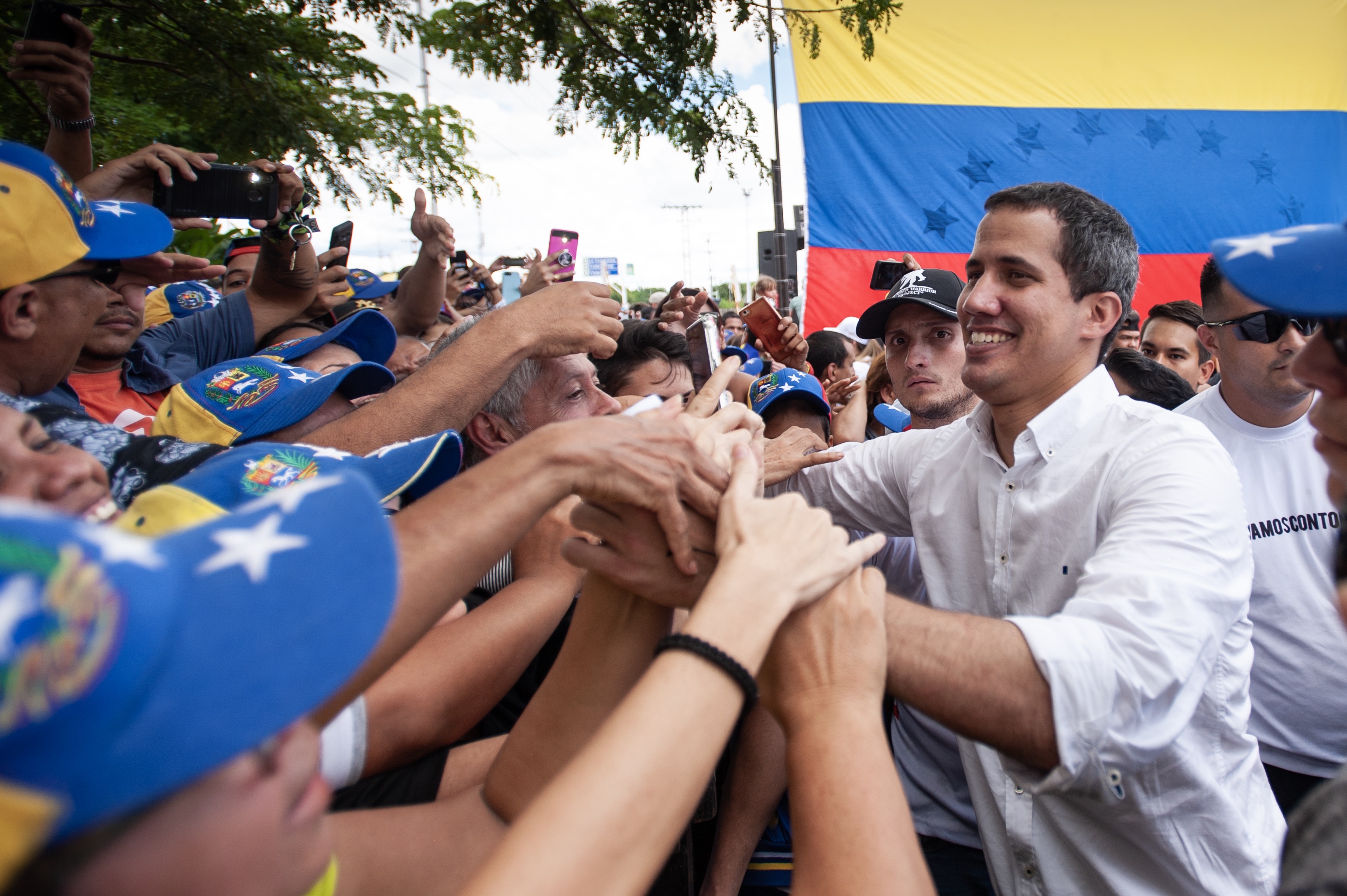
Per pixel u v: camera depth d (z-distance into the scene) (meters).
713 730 0.85
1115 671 1.17
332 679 0.58
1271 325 2.10
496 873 0.73
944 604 1.75
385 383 1.95
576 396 2.04
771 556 1.01
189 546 0.58
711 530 1.16
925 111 6.38
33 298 1.37
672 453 1.11
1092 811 1.41
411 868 1.05
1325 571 2.16
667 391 2.58
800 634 1.10
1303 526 2.17
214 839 0.53
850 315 6.41
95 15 3.04
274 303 2.94
